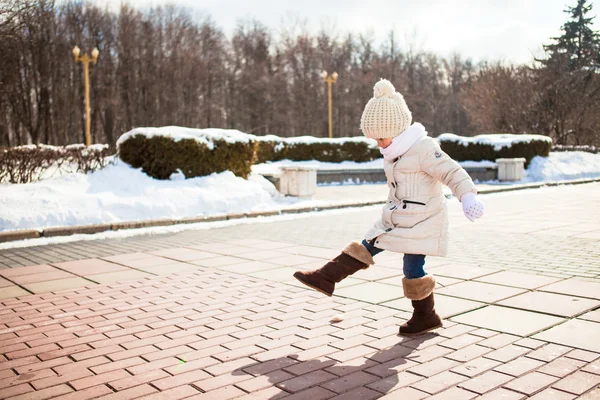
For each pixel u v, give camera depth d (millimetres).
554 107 30250
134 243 7438
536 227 7883
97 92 43000
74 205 8961
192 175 11609
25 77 39562
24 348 3271
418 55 61469
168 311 4016
